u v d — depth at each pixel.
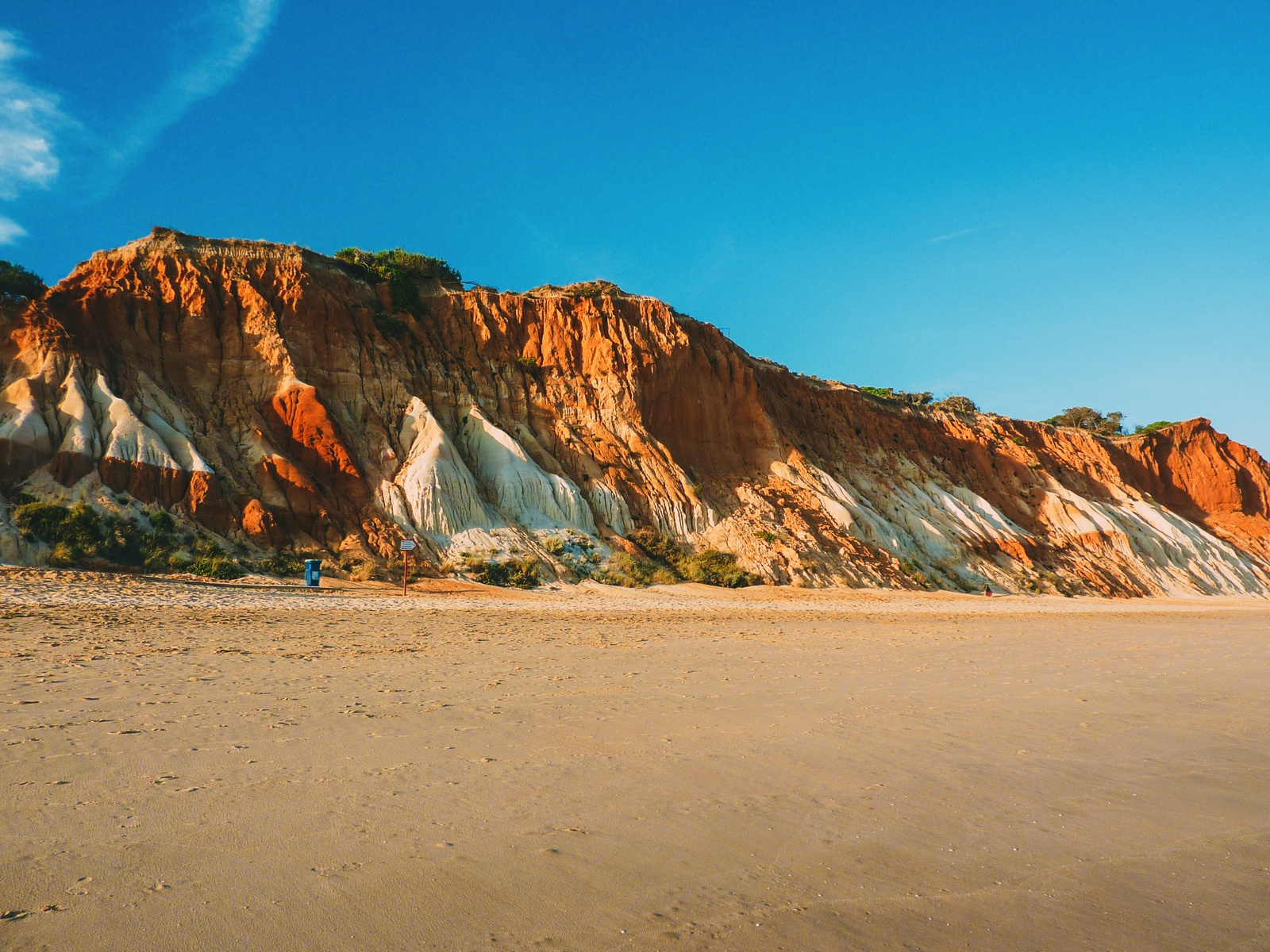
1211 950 4.13
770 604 35.22
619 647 17.11
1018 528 65.69
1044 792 6.85
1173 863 5.38
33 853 4.87
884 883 4.88
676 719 9.33
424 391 45.47
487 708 9.69
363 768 6.90
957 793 6.72
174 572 28.78
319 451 37.69
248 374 39.84
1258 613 46.09
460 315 51.06
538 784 6.61
